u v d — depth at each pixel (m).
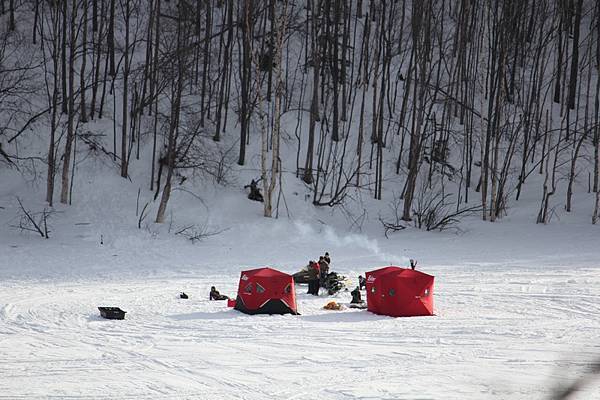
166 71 88.75
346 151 98.62
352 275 54.22
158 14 84.75
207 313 37.94
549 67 117.94
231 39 96.62
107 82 95.81
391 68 112.75
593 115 109.12
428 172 99.00
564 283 49.31
